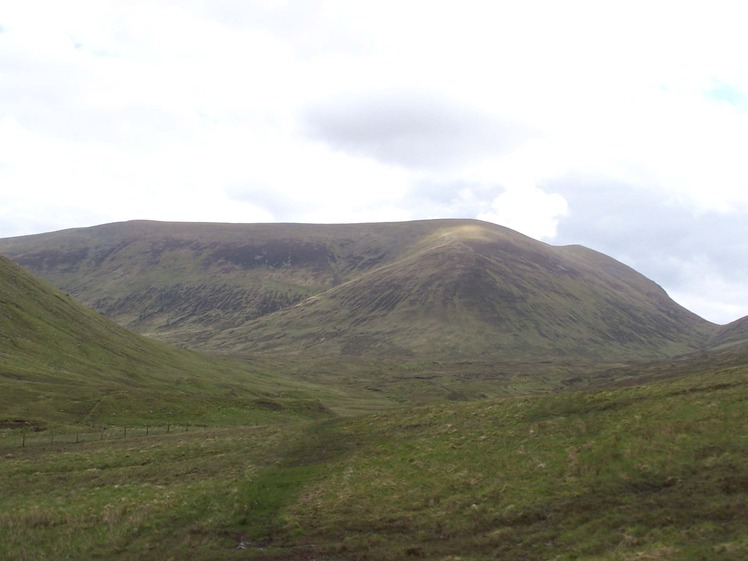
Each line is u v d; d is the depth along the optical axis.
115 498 39.78
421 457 44.03
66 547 31.75
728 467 31.69
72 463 51.62
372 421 62.34
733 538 24.80
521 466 38.09
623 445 37.22
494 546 28.50
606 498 31.44
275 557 29.53
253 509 36.97
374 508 35.19
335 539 31.53
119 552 31.17
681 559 23.61
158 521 35.09
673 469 33.00
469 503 34.09
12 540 32.72
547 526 29.72
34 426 69.88
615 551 25.39
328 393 160.62
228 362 188.00
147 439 64.19
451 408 60.88
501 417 51.75
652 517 28.19
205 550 30.77
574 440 40.53
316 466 46.03
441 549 28.83
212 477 44.91
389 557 28.55
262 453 52.75
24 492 42.91
